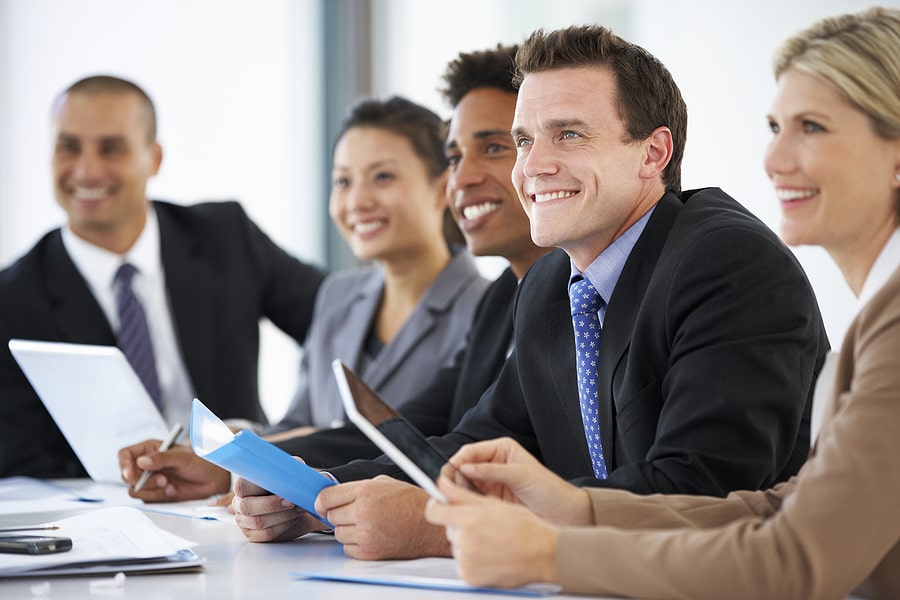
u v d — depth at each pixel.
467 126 3.80
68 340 5.16
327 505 2.41
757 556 1.79
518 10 7.45
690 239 2.50
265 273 5.71
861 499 1.78
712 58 6.56
